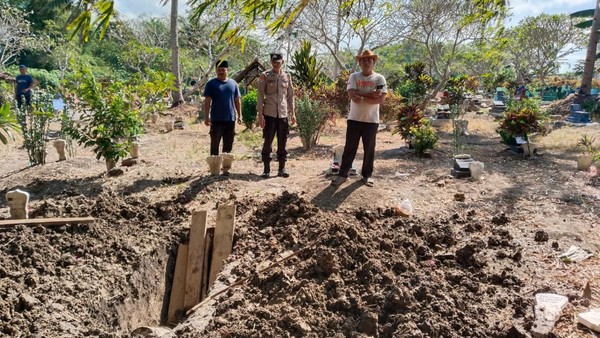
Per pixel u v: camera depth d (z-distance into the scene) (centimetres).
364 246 438
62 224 495
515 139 962
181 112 1927
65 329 350
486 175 770
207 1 217
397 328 319
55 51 3219
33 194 654
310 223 504
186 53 3120
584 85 2103
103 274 434
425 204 599
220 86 718
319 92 1623
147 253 475
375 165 845
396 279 385
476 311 344
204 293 474
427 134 936
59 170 769
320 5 1795
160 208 573
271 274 404
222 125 727
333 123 1366
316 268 404
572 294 365
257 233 511
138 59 2930
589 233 500
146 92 1139
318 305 353
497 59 2159
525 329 323
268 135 705
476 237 490
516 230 513
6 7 2875
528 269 417
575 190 668
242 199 603
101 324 380
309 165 838
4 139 559
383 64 2867
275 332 323
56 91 939
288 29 1795
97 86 746
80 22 182
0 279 395
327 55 3083
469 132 1380
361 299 359
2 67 2750
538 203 606
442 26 1658
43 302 378
